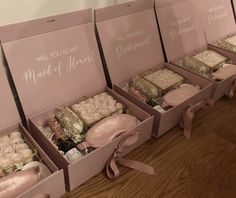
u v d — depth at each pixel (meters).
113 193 0.77
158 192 0.79
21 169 0.73
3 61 0.82
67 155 0.78
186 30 1.25
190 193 0.79
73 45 0.92
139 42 1.09
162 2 1.13
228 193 0.80
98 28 0.97
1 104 0.80
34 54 0.84
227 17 1.44
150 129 0.91
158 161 0.88
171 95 1.02
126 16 1.04
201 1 1.30
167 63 1.18
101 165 0.80
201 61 1.24
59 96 0.91
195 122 1.04
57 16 0.85
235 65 1.24
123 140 0.81
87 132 0.85
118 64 1.04
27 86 0.84
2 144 0.79
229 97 1.17
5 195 0.65
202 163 0.88
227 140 0.97
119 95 0.98
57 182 0.69
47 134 0.87
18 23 0.78
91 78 0.98
